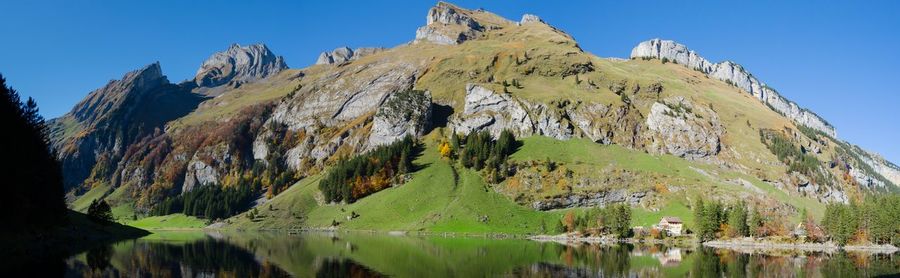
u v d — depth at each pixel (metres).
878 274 111.25
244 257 123.31
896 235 187.50
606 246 180.75
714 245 195.75
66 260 108.19
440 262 121.50
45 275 87.44
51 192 137.50
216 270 102.31
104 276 90.31
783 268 120.31
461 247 163.25
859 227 194.62
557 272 109.00
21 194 116.00
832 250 180.50
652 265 122.38
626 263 125.38
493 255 138.62
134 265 105.88
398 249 150.62
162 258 118.75
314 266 110.38
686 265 123.62
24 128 125.25
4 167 108.25
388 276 99.62
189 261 114.25
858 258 146.75
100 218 194.75
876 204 196.88
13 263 98.44
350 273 101.88
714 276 107.25
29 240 117.25
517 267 115.31
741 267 121.44
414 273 104.00
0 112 111.25
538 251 153.00
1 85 116.44
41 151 135.50
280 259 120.50
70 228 153.75
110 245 149.25
